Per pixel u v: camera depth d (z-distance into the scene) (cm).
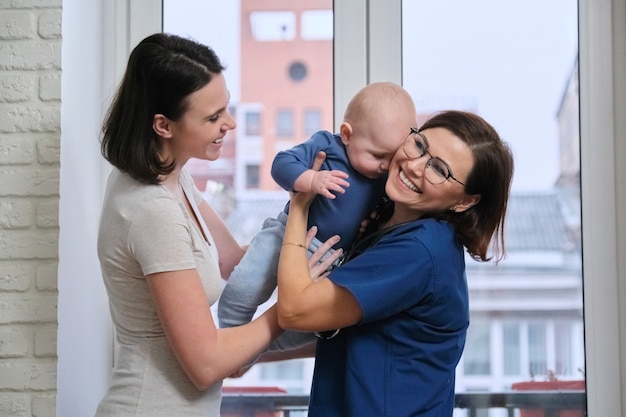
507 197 153
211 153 154
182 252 145
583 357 205
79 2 191
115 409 148
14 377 178
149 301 150
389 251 144
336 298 143
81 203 194
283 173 149
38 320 179
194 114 147
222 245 182
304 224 152
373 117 147
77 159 191
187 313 143
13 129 180
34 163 180
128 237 146
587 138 203
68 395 184
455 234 151
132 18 211
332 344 156
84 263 195
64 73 182
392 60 206
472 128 146
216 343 145
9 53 181
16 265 179
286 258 148
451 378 157
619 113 202
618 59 202
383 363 149
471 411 207
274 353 185
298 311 143
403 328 149
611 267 202
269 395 210
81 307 193
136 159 146
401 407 147
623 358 201
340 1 207
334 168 154
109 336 212
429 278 144
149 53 146
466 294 154
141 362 150
